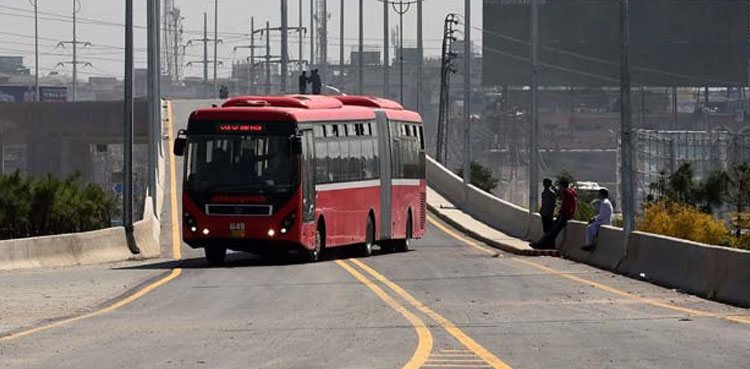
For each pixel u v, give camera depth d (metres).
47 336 44.62
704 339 43.19
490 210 153.00
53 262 89.06
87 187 134.25
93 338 43.88
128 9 109.75
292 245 86.06
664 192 137.75
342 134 94.81
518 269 83.38
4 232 123.81
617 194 194.12
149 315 53.06
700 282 63.56
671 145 183.62
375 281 72.38
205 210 86.31
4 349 40.53
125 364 36.56
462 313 53.03
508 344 41.50
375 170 101.75
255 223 85.62
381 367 35.44
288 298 61.38
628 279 74.25
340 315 52.41
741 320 49.94
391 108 108.56
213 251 90.81
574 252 95.06
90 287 69.25
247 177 86.06
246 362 36.84
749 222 119.00
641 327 47.25
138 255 104.00
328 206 91.50
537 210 130.38
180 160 193.75
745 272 57.88
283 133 86.12
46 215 126.00
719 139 185.62
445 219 159.50
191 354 38.94
